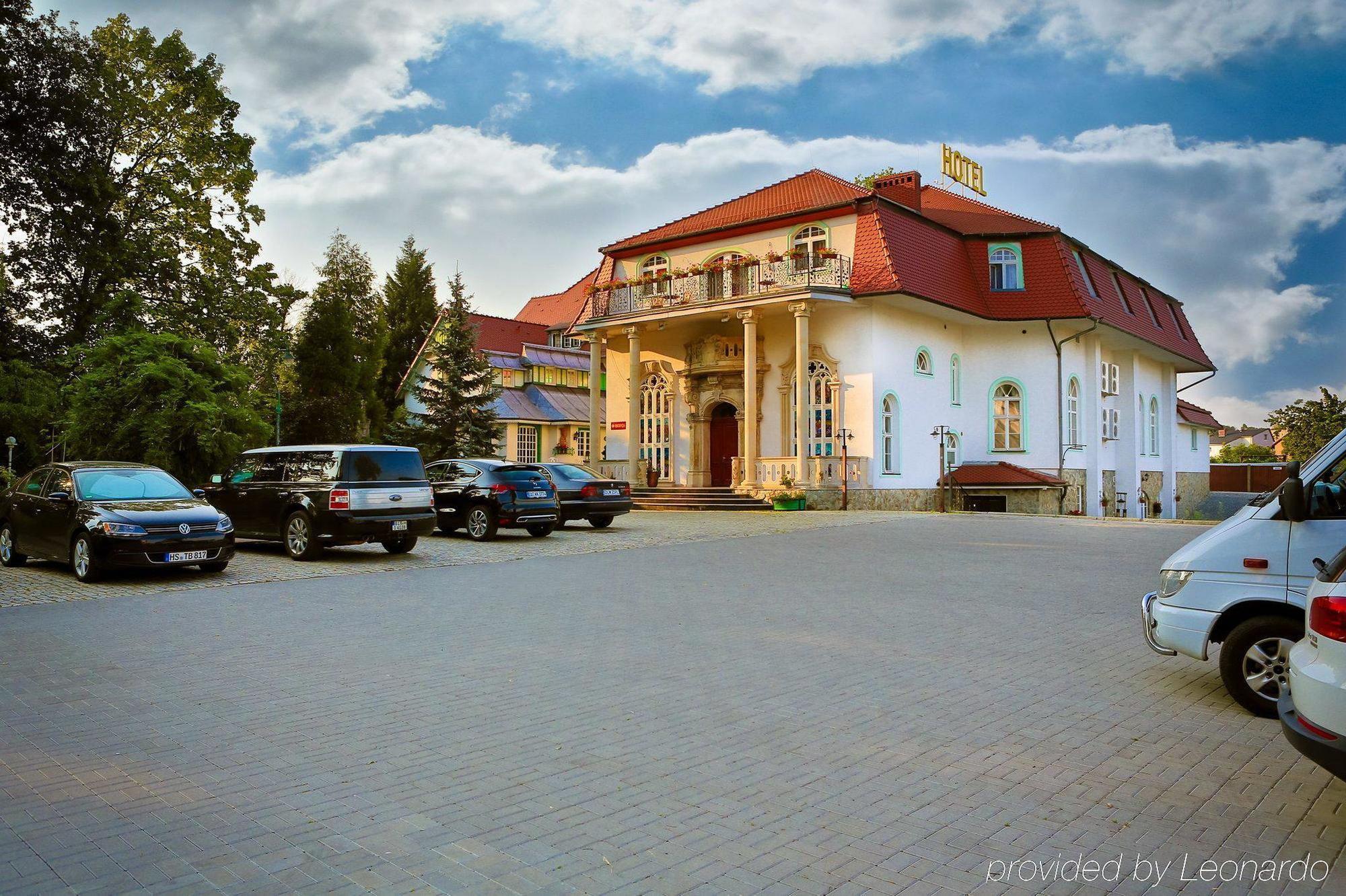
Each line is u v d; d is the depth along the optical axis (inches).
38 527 508.7
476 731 215.6
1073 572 503.8
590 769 189.5
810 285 1036.5
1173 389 1609.3
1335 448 233.1
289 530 573.0
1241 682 232.7
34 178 1082.1
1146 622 259.9
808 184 1187.3
